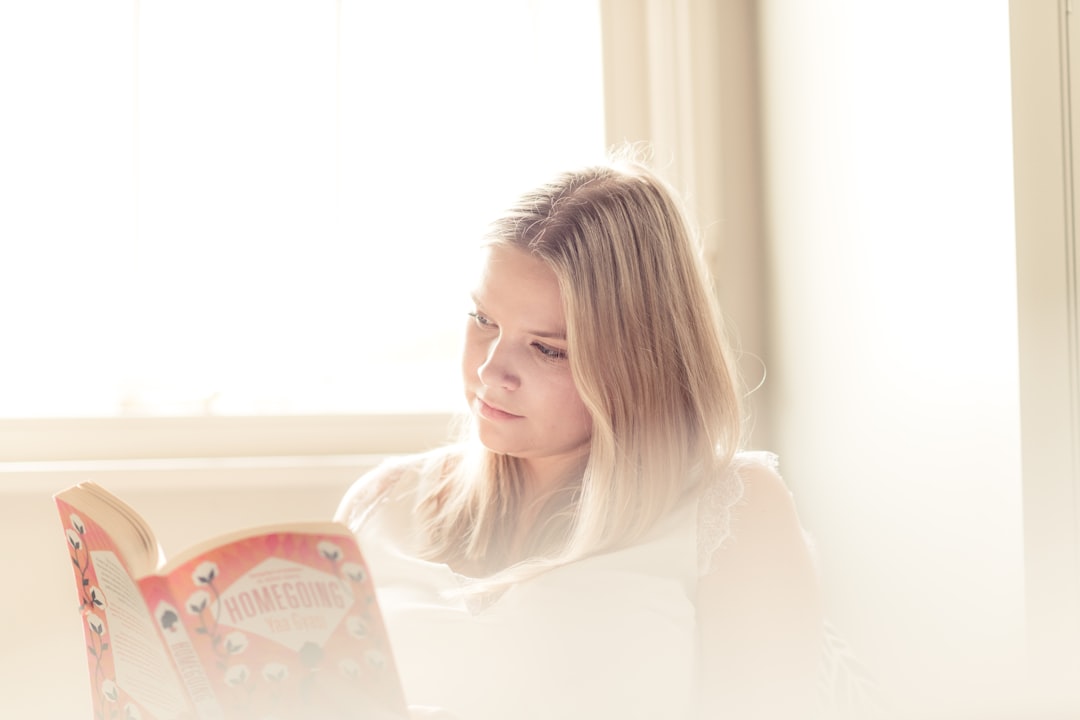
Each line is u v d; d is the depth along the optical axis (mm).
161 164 1931
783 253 2025
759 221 2109
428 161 2053
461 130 2066
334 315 2000
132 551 816
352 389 2014
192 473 1803
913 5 1616
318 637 824
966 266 1504
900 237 1655
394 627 1258
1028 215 1415
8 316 1877
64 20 1905
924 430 1604
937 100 1563
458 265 2055
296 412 1944
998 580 1444
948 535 1547
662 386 1281
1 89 1884
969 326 1497
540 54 2094
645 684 1164
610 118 2021
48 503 1769
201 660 809
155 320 1919
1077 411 1432
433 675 1213
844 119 1812
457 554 1369
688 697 1192
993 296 1448
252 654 815
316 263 1992
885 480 1701
